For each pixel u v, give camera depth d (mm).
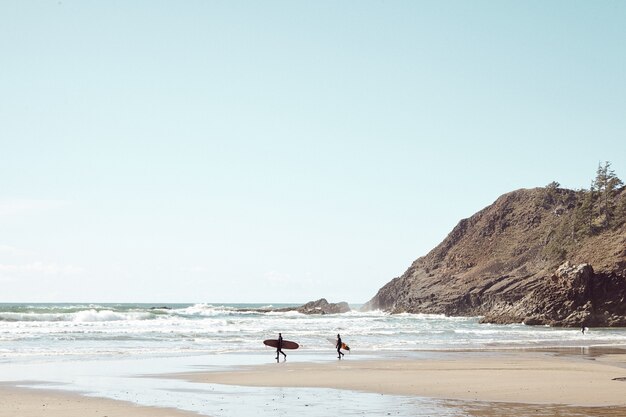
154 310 145000
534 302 123250
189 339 65688
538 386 29125
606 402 24188
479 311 163625
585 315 115625
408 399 25047
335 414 21391
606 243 144750
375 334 80375
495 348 58344
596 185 178375
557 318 117750
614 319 115125
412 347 59219
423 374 34688
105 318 105438
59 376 33406
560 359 46031
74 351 49844
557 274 124250
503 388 28453
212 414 21469
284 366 39781
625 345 64750
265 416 20969
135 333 72438
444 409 22469
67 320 101750
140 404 23750
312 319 132375
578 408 22703
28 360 42562
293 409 22484
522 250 193375
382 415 21156
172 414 21469
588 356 49188
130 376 33500
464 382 30922
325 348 57438
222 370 37000
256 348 55938
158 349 53219
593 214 169125
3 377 32875
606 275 121312
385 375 34219
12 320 97688
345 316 162750
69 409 22625
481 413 21531
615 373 35281
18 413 21828
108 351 50156
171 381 31359
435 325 113250
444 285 192375
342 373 35344
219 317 139000
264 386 29516
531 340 72250
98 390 27875
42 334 68062
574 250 155750
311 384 30250
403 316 169250
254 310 175125
